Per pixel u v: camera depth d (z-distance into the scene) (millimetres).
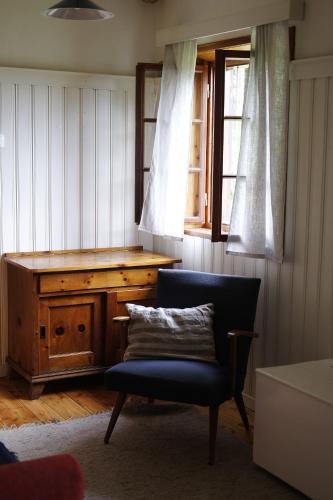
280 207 3646
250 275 3994
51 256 4555
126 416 3885
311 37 3480
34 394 4156
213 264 4312
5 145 4406
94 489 3037
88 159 4684
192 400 3260
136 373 3363
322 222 3496
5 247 4488
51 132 4539
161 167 4438
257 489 3078
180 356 3576
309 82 3520
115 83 4703
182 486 3090
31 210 4543
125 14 4711
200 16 4324
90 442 3523
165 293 3898
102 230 4801
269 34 3604
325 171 3465
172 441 3564
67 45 4555
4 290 4523
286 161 3623
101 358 4363
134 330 3664
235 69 4379
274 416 3121
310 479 2922
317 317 3551
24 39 4422
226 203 4566
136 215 4668
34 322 4105
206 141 4574
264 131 3666
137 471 3219
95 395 4250
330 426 2801
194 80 4531
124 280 4359
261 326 3916
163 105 4391
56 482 1752
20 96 4414
